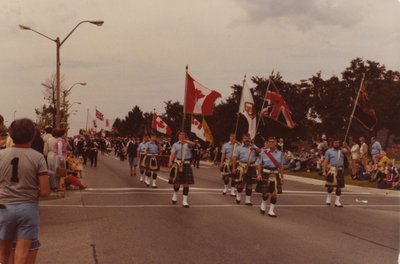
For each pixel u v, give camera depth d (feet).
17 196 16.93
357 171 80.02
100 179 67.97
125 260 23.06
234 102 157.58
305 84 193.06
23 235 16.99
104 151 181.88
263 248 26.11
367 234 30.96
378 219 37.88
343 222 35.83
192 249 25.49
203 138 84.79
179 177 42.42
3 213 16.80
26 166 17.03
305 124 166.91
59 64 91.09
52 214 36.27
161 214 37.14
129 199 46.11
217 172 93.40
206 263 22.74
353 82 230.27
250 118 51.83
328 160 46.39
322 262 23.47
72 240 27.25
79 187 54.60
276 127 138.82
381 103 202.90
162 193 52.06
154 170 57.93
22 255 16.83
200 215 37.17
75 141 134.92
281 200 49.90
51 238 27.73
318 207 44.75
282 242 27.81
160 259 23.31
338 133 215.10
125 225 32.09
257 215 38.06
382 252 25.81
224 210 40.32
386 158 72.13
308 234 30.50
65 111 179.63
